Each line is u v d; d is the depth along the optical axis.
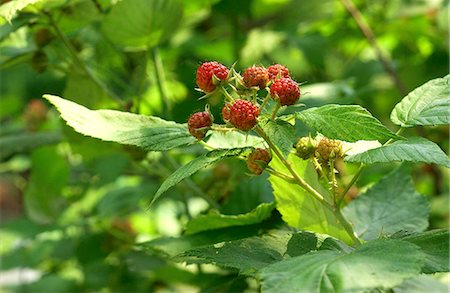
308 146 0.54
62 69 0.78
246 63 1.02
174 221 1.07
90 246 0.95
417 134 0.98
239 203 0.72
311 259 0.49
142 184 0.97
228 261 0.52
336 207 0.55
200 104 0.91
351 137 0.50
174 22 0.76
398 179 0.65
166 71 1.06
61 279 1.06
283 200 0.60
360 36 1.12
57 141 0.88
